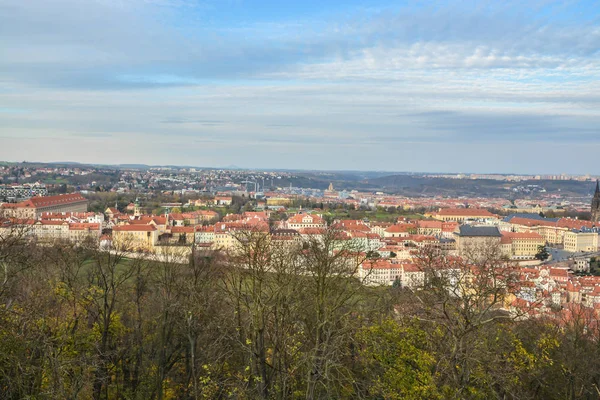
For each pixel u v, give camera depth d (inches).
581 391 3053.6
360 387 2476.6
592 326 4128.9
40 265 3604.8
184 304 2965.1
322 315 2527.1
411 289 3540.8
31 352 2369.6
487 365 2301.9
